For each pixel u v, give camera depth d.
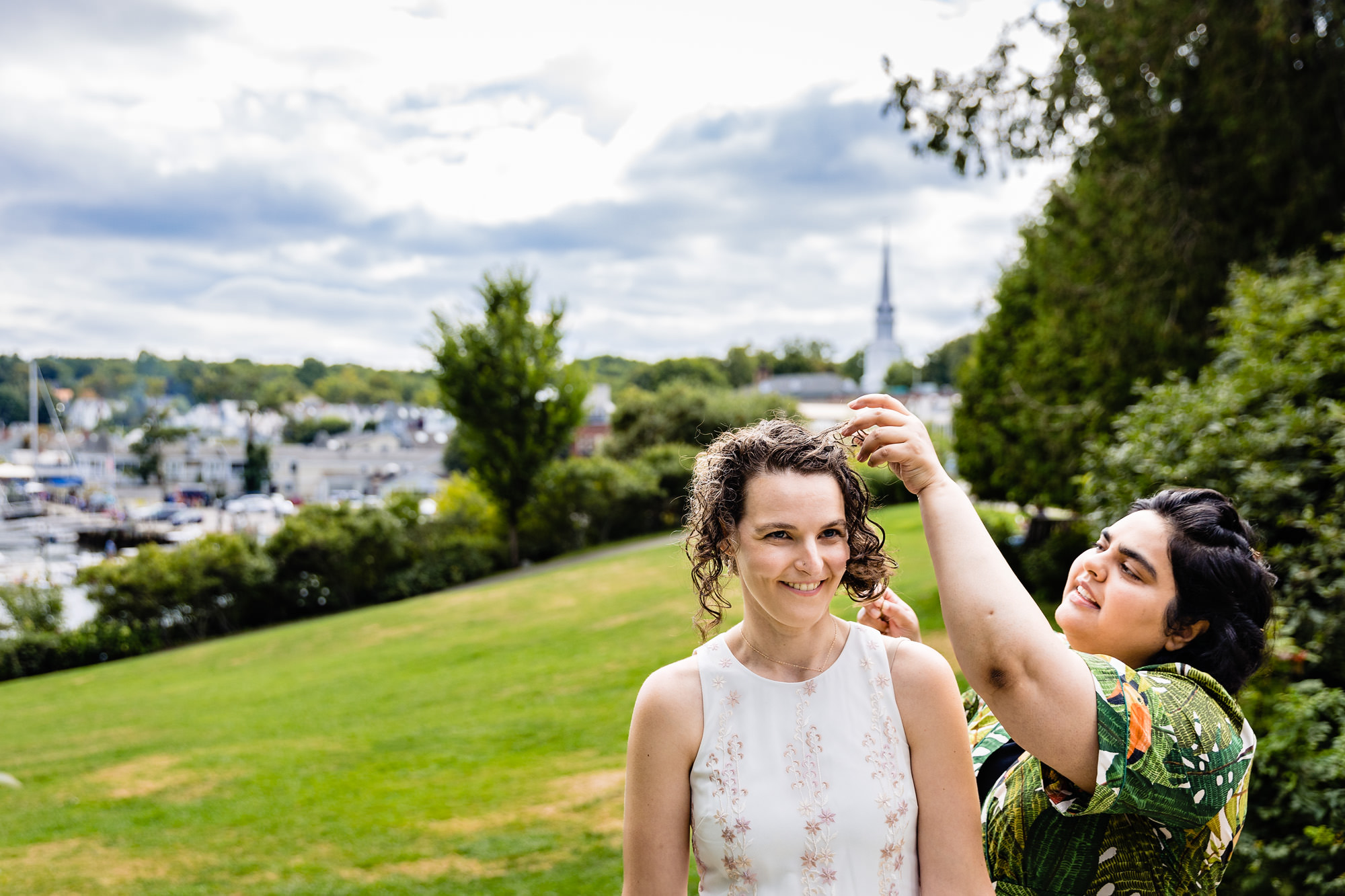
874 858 1.20
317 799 7.97
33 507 67.50
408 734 9.94
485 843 6.50
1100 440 9.16
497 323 26.45
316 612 23.98
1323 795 3.28
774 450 1.25
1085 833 1.33
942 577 1.19
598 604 17.58
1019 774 1.45
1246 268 8.21
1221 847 1.29
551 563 27.25
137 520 64.88
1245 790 1.32
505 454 26.94
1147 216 9.84
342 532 24.16
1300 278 6.38
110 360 143.00
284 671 15.39
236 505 76.31
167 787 8.88
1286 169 8.85
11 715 14.42
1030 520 17.53
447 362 26.34
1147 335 10.11
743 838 1.20
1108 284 10.80
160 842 7.27
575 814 6.89
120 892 6.29
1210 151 9.45
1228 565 1.41
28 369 124.75
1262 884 3.47
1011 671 1.15
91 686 16.53
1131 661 1.51
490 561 27.00
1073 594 1.60
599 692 10.83
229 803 8.15
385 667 14.41
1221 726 1.27
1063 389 13.70
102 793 8.91
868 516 1.33
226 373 136.88
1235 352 6.22
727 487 1.26
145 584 21.67
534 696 11.00
